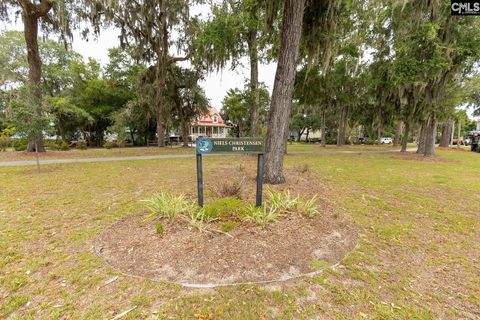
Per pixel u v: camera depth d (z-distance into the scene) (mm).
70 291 2117
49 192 5336
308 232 3154
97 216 3873
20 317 1819
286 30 5215
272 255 2615
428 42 10852
